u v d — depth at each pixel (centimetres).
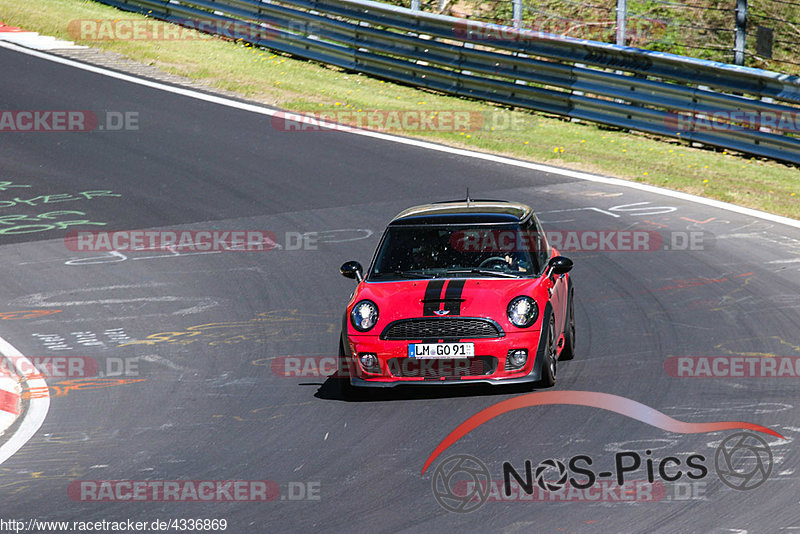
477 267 3294
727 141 6312
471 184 5794
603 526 2202
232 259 4828
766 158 6266
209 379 3478
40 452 2895
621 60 6762
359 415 3036
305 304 4234
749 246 4706
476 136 6750
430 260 3334
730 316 3812
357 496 2442
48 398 3381
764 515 2219
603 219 5181
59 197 5816
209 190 5856
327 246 4934
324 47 8406
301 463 2689
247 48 8912
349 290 4372
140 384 3472
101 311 4262
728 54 8231
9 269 4809
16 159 6456
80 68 8256
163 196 5784
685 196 5525
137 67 8300
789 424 2773
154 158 6412
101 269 4778
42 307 4338
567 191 5653
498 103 7588
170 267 4769
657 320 3816
